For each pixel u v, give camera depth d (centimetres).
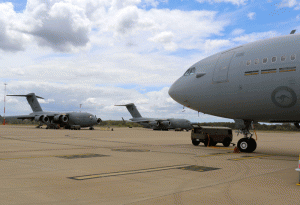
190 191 629
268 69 1359
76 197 566
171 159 1230
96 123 5981
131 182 720
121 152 1510
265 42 1472
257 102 1417
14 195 574
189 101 1759
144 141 2509
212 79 1600
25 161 1097
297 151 1775
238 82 1467
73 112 5750
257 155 1472
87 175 810
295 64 1276
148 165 1032
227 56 1591
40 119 5684
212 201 547
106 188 649
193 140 2108
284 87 1300
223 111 1612
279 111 1383
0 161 1093
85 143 2128
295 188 671
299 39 1335
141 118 7444
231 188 664
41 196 570
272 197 584
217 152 1602
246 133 1620
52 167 951
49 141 2256
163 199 559
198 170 932
